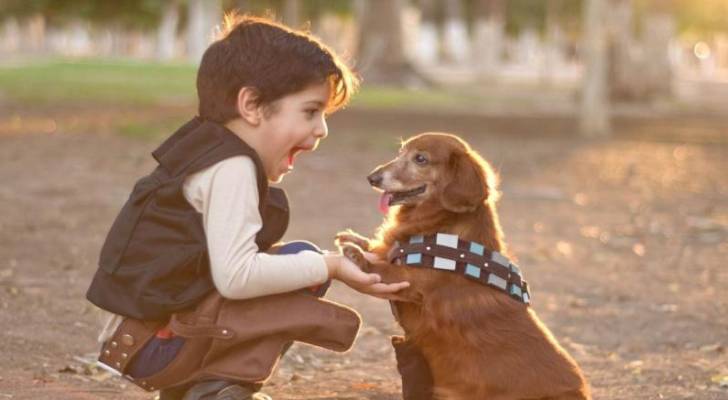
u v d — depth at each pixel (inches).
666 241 571.2
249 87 204.4
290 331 208.1
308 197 671.1
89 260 450.3
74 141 936.3
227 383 208.2
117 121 1136.2
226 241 198.8
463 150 235.0
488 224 230.2
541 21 3823.8
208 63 208.1
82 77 1991.9
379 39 2082.9
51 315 351.6
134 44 4618.6
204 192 200.4
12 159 786.8
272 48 205.6
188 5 2933.1
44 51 4603.8
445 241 220.1
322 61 208.8
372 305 396.5
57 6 2837.1
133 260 204.8
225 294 201.3
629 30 2094.0
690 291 444.5
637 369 319.6
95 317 354.6
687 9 3663.9
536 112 1647.4
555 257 509.4
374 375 304.7
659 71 2133.4
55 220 541.0
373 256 224.7
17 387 266.7
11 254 451.2
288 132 208.2
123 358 212.7
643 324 382.9
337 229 554.6
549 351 216.2
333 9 3193.9
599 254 524.1
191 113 1266.0
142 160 815.7
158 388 215.9
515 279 221.0
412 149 235.5
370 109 1483.8
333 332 210.4
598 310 402.0
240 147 203.0
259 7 2650.1
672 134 1306.6
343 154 935.7
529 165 914.7
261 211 207.5
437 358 218.5
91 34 4677.7
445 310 214.7
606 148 1096.8
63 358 303.9
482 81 2965.1
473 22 4092.0
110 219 553.9
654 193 769.6
